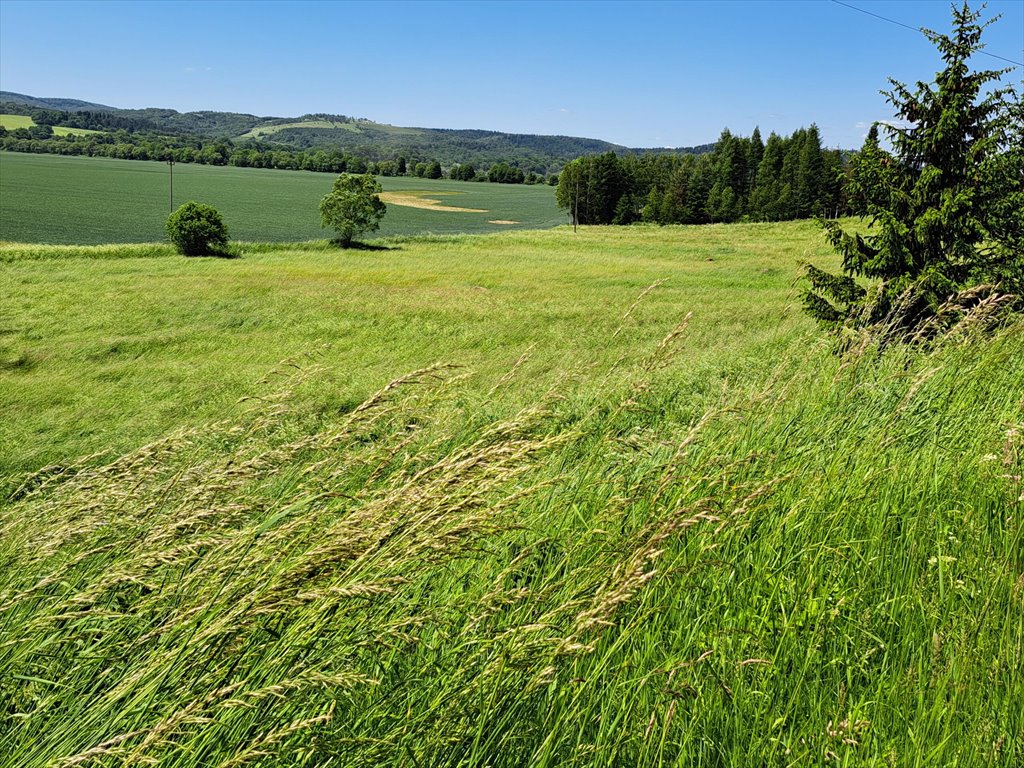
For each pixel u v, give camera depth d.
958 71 11.98
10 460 14.11
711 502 3.12
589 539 3.12
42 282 42.78
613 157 131.12
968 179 12.01
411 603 2.44
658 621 2.66
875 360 6.31
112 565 2.61
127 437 15.84
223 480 3.11
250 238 82.88
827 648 2.70
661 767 2.15
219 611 2.21
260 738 1.97
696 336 25.58
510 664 2.12
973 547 3.34
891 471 3.91
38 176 172.75
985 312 6.15
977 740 2.22
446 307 37.53
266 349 28.31
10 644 2.28
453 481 2.50
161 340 29.31
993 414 4.85
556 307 37.75
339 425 3.28
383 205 69.00
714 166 141.50
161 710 2.02
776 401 4.69
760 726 2.32
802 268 12.87
